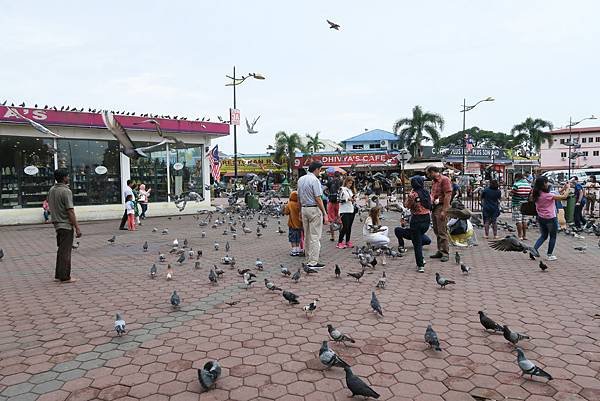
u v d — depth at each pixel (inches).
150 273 320.2
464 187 1090.7
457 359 165.0
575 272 311.9
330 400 136.6
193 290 273.7
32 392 143.5
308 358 167.9
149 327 204.7
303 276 310.0
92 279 309.3
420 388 143.1
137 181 853.8
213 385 146.2
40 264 373.1
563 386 143.0
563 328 196.1
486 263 349.4
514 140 2244.1
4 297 260.8
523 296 249.3
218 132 938.7
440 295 253.6
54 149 719.1
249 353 173.3
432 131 1809.8
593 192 703.7
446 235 361.7
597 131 2760.8
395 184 1232.2
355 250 405.4
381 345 179.3
